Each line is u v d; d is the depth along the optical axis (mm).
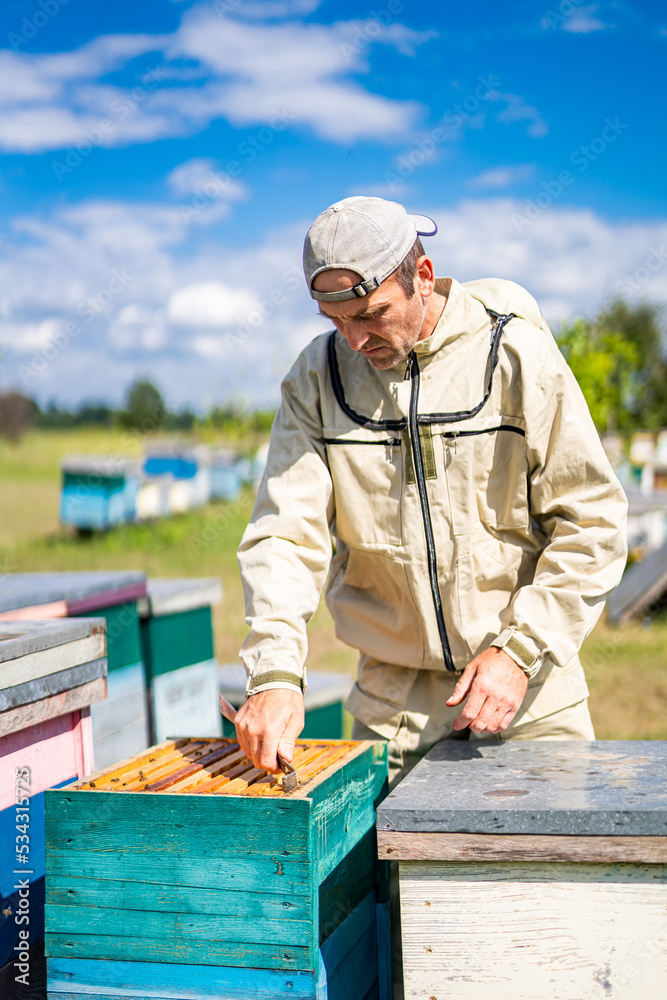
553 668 1720
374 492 1661
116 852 1325
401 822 1274
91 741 1913
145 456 11703
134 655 2982
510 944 1272
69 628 1803
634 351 7914
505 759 1531
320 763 1505
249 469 13180
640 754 1522
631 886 1236
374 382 1649
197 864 1290
